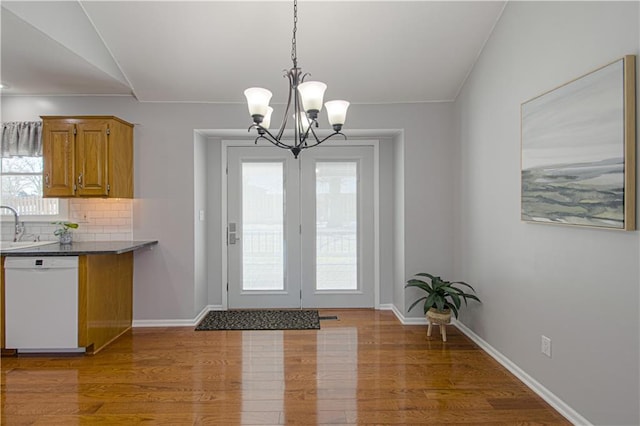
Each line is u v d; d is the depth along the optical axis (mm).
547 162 2352
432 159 3996
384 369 2887
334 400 2436
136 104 3924
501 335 2996
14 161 3939
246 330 3812
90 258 3186
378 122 3996
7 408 2352
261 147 4539
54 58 2992
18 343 3123
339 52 3336
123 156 3754
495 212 3080
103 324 3377
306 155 4566
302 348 3316
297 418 2238
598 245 1991
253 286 4605
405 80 3674
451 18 3004
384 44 3252
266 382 2680
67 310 3129
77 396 2496
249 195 4574
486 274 3250
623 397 1846
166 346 3381
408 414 2277
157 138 3945
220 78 3633
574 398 2172
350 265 4625
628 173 1772
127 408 2348
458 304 3418
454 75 3607
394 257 4488
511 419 2225
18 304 3123
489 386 2619
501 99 2965
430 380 2707
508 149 2869
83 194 3541
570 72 2182
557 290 2314
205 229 4430
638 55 1747
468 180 3609
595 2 1990
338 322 4070
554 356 2346
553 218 2295
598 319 1994
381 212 4582
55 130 3537
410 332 3744
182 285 3979
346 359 3074
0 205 3918
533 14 2529
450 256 4008
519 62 2701
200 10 2936
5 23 2451
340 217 4605
